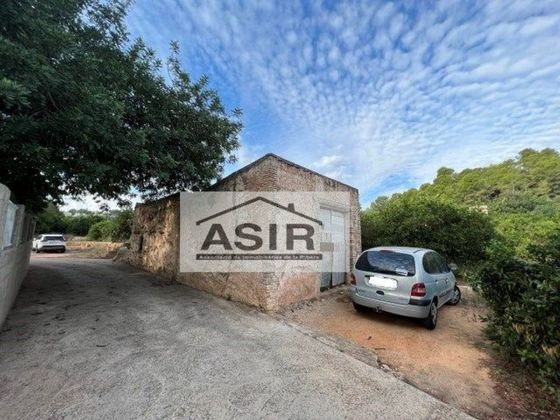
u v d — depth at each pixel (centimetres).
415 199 1223
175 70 689
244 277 634
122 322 476
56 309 532
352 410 265
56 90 372
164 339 411
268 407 262
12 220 448
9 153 436
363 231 1189
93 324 458
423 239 1069
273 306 577
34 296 623
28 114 398
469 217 1083
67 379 290
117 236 2227
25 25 335
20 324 439
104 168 486
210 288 738
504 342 361
